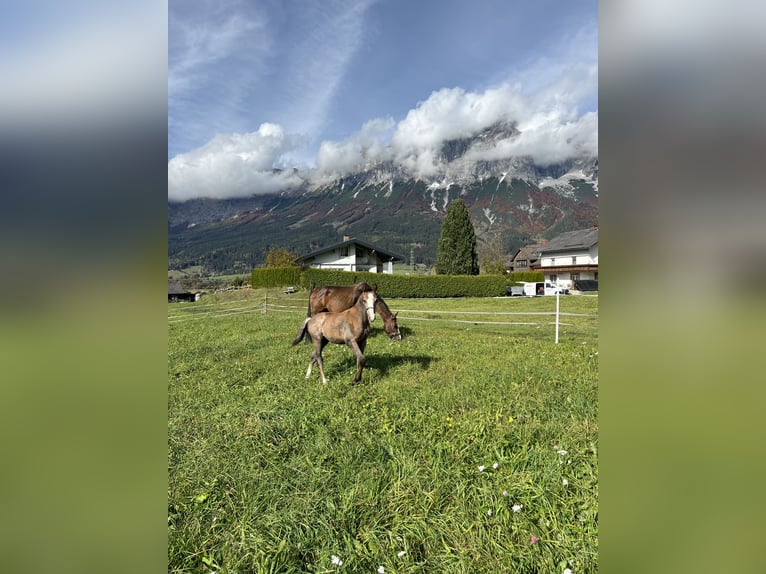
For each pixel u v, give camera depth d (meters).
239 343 9.34
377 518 2.59
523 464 3.12
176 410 4.62
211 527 2.54
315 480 3.03
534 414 4.23
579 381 5.38
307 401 4.89
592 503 2.47
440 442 3.55
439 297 30.52
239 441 3.75
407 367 6.57
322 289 8.82
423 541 2.38
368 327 5.70
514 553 2.19
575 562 2.07
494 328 12.48
